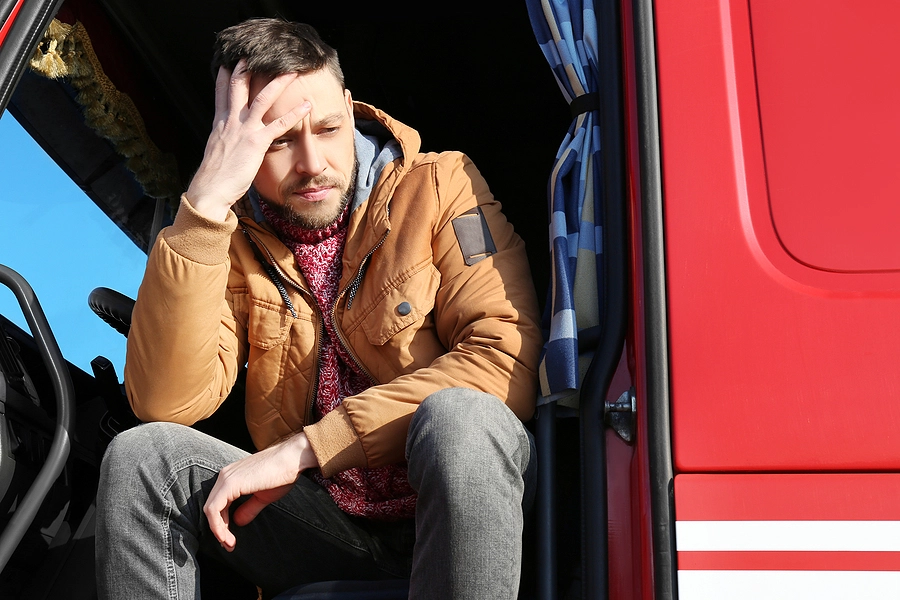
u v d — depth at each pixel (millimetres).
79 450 1737
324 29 2359
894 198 1165
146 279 1384
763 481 1058
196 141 2191
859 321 1109
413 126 2559
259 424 1531
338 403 1510
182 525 1271
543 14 1558
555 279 1347
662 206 1199
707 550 1035
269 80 1448
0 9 1310
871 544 1019
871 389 1080
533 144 2510
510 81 2463
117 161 1918
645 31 1288
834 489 1044
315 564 1413
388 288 1482
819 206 1169
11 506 1511
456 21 2348
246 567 1399
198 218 1354
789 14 1264
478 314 1427
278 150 1459
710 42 1265
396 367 1471
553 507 1248
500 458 1145
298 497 1382
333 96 1480
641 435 1124
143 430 1291
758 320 1124
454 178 1568
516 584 1120
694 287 1148
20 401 1572
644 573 1065
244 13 2070
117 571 1219
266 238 1553
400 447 1314
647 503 1085
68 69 1768
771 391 1092
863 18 1250
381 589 1346
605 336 1271
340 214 1542
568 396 1299
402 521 1488
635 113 1289
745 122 1225
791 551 1025
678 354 1121
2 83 1285
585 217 1418
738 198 1186
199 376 1422
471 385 1336
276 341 1516
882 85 1218
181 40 2023
